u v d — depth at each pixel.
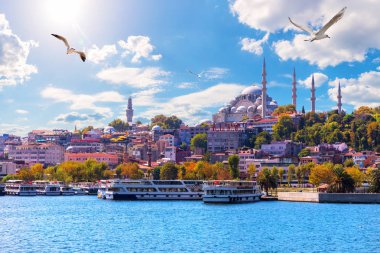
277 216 177.62
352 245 118.00
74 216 185.62
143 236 133.00
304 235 133.25
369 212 187.62
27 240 126.50
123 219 173.75
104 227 152.38
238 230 143.50
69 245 118.75
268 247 115.81
